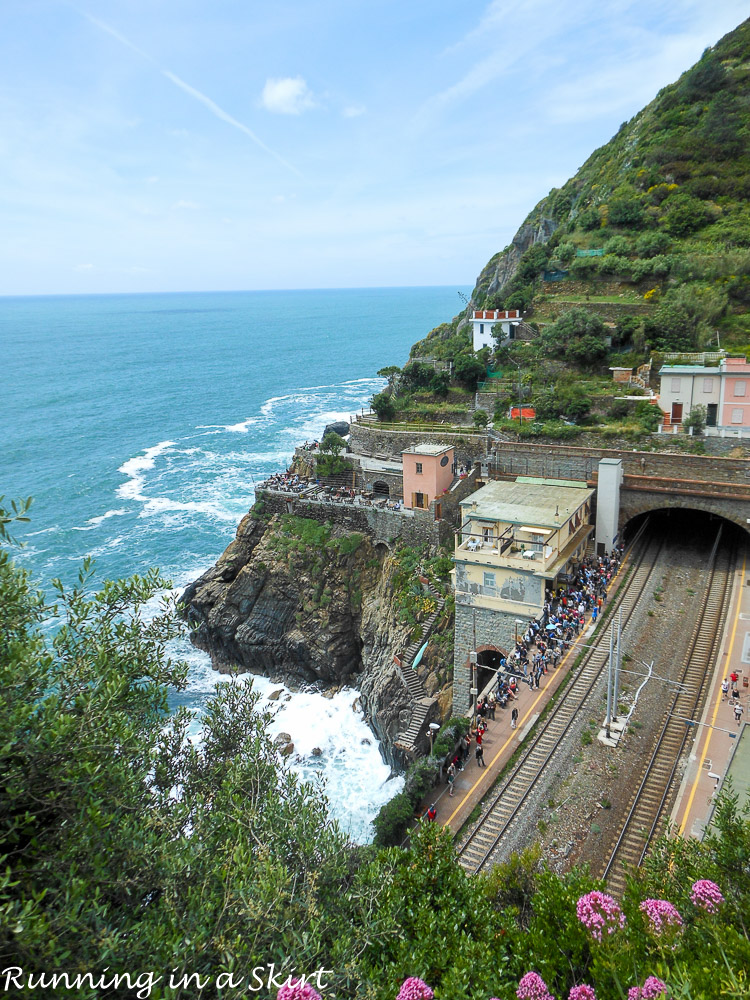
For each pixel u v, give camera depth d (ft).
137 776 46.14
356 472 200.34
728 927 44.11
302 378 622.13
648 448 175.11
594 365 214.07
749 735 81.61
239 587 190.90
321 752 153.79
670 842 59.57
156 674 54.75
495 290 361.71
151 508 299.17
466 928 52.08
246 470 347.15
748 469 157.17
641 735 104.17
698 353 200.75
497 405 207.10
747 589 145.07
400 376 232.53
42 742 37.96
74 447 393.29
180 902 40.86
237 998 35.60
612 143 374.84
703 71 323.57
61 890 36.35
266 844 46.78
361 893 48.75
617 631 117.08
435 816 93.76
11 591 45.27
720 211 265.13
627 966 42.80
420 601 160.15
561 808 91.81
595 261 253.44
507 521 141.49
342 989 41.75
